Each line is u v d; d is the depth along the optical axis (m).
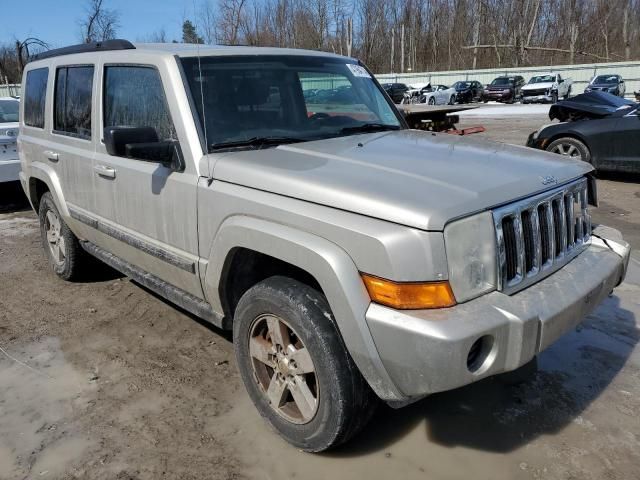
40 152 4.70
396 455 2.72
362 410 2.51
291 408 2.79
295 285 2.58
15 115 8.68
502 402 3.13
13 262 5.69
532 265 2.50
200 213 2.94
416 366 2.14
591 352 3.66
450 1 58.38
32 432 2.95
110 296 4.72
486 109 28.19
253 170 2.70
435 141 3.29
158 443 2.84
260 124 3.26
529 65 56.91
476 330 2.10
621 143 8.54
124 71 3.54
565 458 2.68
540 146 9.41
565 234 2.76
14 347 3.88
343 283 2.26
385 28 58.25
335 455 2.73
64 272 4.94
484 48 59.16
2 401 3.23
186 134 3.02
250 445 2.82
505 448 2.76
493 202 2.30
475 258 2.23
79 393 3.30
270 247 2.54
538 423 2.94
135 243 3.50
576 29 55.97
